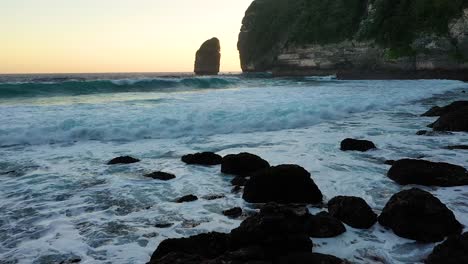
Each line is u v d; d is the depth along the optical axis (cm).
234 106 1417
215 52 10362
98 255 404
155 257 371
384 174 672
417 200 442
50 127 1020
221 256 340
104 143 984
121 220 498
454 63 4550
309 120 1261
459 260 338
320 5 6788
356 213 459
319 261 340
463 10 4528
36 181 669
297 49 6694
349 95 1920
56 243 434
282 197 544
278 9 8181
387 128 1142
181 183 655
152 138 1045
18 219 504
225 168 713
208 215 509
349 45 5938
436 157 777
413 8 5156
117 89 2269
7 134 969
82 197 589
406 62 4962
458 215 476
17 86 1872
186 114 1223
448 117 1100
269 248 364
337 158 791
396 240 423
